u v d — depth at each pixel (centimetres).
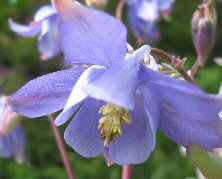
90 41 10
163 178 32
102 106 11
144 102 11
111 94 10
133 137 12
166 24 49
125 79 10
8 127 19
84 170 34
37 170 35
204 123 11
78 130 12
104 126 11
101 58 11
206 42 18
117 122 11
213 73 40
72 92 11
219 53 47
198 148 11
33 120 38
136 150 12
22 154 23
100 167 34
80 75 11
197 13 18
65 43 11
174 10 49
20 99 11
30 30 22
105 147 12
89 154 12
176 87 10
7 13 44
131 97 10
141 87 11
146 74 10
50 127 38
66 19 10
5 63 44
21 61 44
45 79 11
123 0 24
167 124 11
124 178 17
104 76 10
